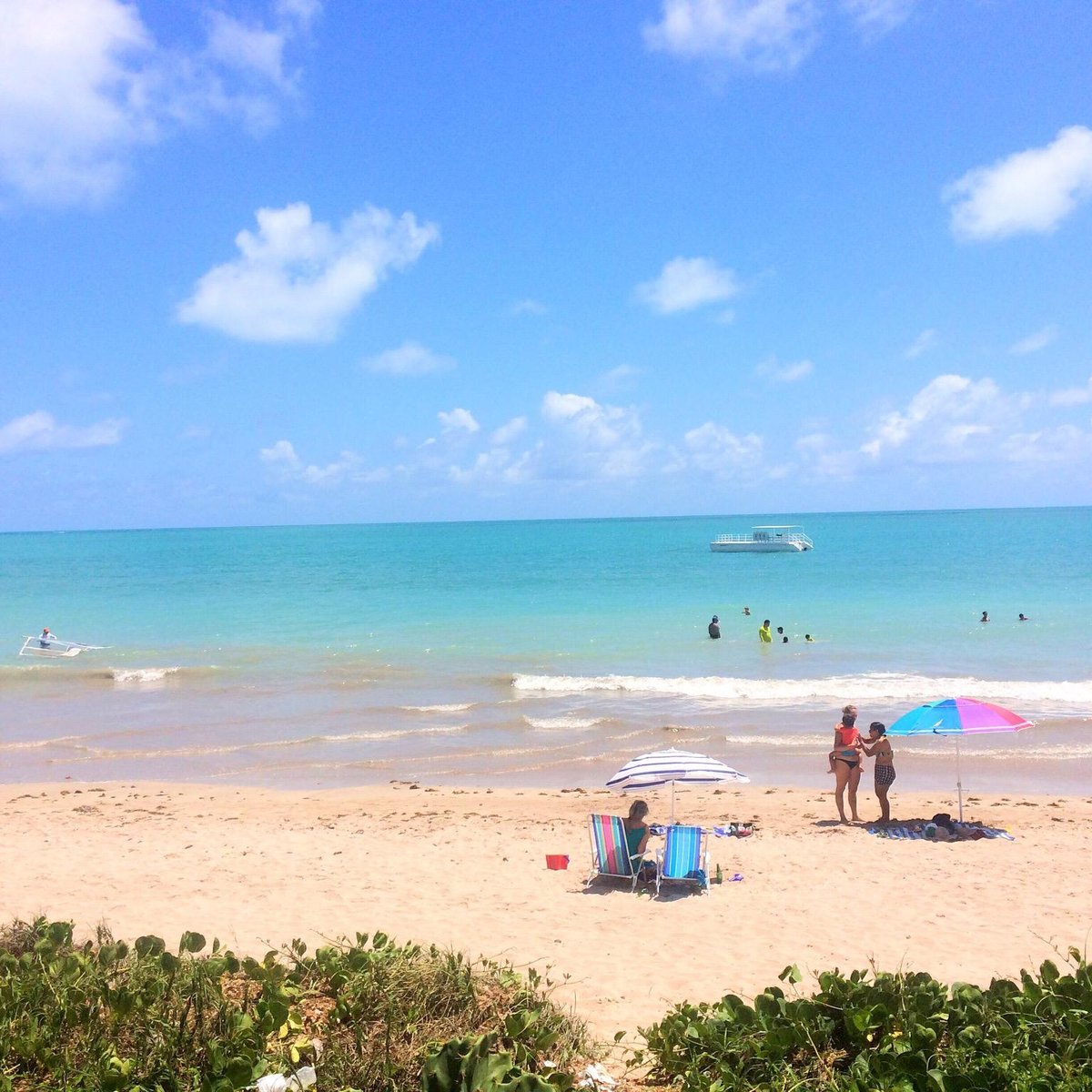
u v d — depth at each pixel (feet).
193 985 18.04
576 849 41.39
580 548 400.47
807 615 140.67
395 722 74.74
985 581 195.93
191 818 47.73
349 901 33.65
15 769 61.98
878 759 45.73
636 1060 17.85
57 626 139.95
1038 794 53.31
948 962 27.25
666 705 79.30
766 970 26.58
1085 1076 15.17
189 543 574.97
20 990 17.97
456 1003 18.72
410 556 353.51
